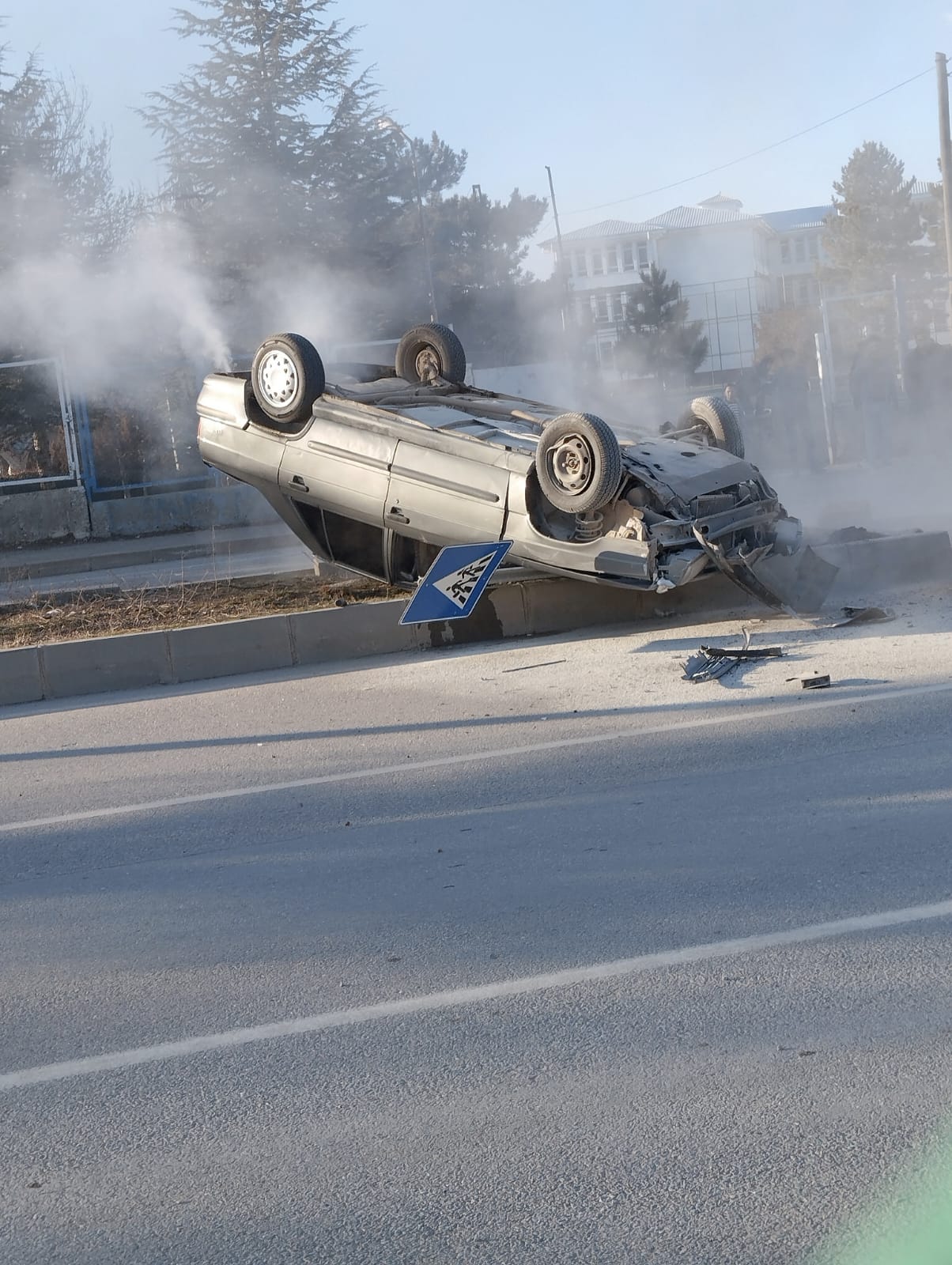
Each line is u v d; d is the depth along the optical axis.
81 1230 2.96
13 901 5.44
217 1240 2.86
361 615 10.48
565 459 9.20
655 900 4.61
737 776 6.09
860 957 3.96
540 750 6.97
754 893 4.58
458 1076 3.48
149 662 10.26
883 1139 2.97
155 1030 4.00
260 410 11.23
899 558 10.84
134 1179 3.15
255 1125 3.35
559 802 6.00
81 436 23.97
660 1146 3.04
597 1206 2.83
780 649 8.66
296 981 4.25
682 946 4.19
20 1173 3.23
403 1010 3.94
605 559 9.32
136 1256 2.83
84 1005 4.25
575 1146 3.08
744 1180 2.87
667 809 5.70
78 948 4.79
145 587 13.71
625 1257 2.66
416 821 5.94
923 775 5.76
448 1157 3.09
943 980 3.74
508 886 4.94
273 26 37.62
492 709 8.11
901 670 7.85
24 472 28.61
